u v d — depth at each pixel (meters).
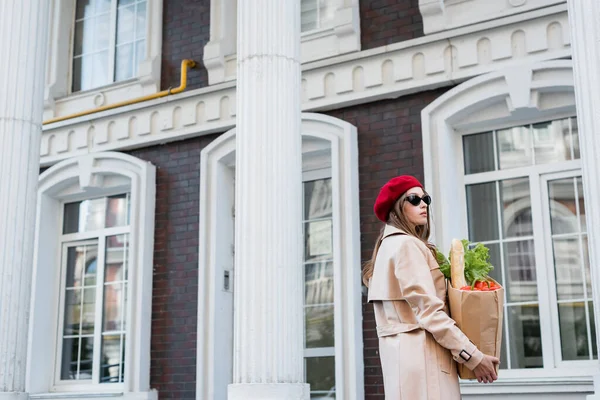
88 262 9.33
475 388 6.64
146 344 8.42
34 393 8.96
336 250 7.43
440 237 7.06
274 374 4.90
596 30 4.26
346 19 7.81
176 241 8.57
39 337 9.12
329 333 7.80
